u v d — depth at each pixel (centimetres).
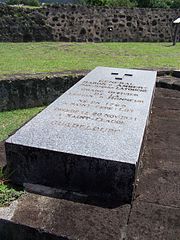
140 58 678
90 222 157
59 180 185
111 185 175
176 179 207
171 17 1170
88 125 215
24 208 165
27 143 186
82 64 579
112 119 228
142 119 232
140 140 196
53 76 444
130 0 1359
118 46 915
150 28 1148
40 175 187
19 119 400
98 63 596
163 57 701
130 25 1118
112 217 161
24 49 786
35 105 447
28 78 429
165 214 169
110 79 353
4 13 914
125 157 174
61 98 273
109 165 171
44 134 200
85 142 190
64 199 173
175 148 257
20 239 159
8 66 536
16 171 191
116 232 151
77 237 148
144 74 392
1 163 213
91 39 1061
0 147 246
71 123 218
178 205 177
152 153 245
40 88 440
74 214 162
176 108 373
